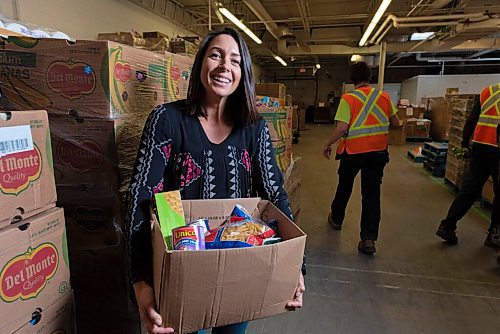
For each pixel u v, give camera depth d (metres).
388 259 2.52
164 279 0.66
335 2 7.03
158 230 0.75
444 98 8.81
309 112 17.17
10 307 0.74
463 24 6.57
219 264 0.67
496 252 2.63
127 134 1.16
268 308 0.77
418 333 1.70
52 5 4.04
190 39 3.67
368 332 1.71
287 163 2.41
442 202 3.97
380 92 2.52
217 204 0.97
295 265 0.77
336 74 17.78
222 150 0.99
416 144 8.88
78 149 1.12
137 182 0.89
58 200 1.17
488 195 3.48
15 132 0.75
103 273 1.20
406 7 7.38
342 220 3.08
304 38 9.92
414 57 14.21
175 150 0.96
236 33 1.00
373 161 2.51
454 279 2.23
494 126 2.42
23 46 1.09
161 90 1.38
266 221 1.01
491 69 14.52
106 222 1.16
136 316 1.22
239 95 1.02
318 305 1.94
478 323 1.78
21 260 0.77
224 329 1.00
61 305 0.91
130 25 5.76
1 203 0.72
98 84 1.06
